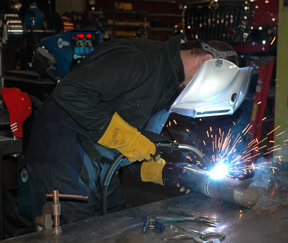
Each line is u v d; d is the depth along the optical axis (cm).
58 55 328
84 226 154
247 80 196
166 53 195
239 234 144
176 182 198
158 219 156
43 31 386
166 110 222
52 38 329
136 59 184
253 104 389
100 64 182
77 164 209
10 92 259
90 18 521
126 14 1020
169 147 185
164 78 195
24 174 295
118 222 157
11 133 284
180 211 164
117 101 200
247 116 402
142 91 195
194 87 186
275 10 499
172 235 145
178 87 206
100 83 179
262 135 407
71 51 327
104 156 213
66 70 328
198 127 371
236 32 541
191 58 197
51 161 211
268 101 446
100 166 213
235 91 189
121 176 357
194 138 363
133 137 183
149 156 186
